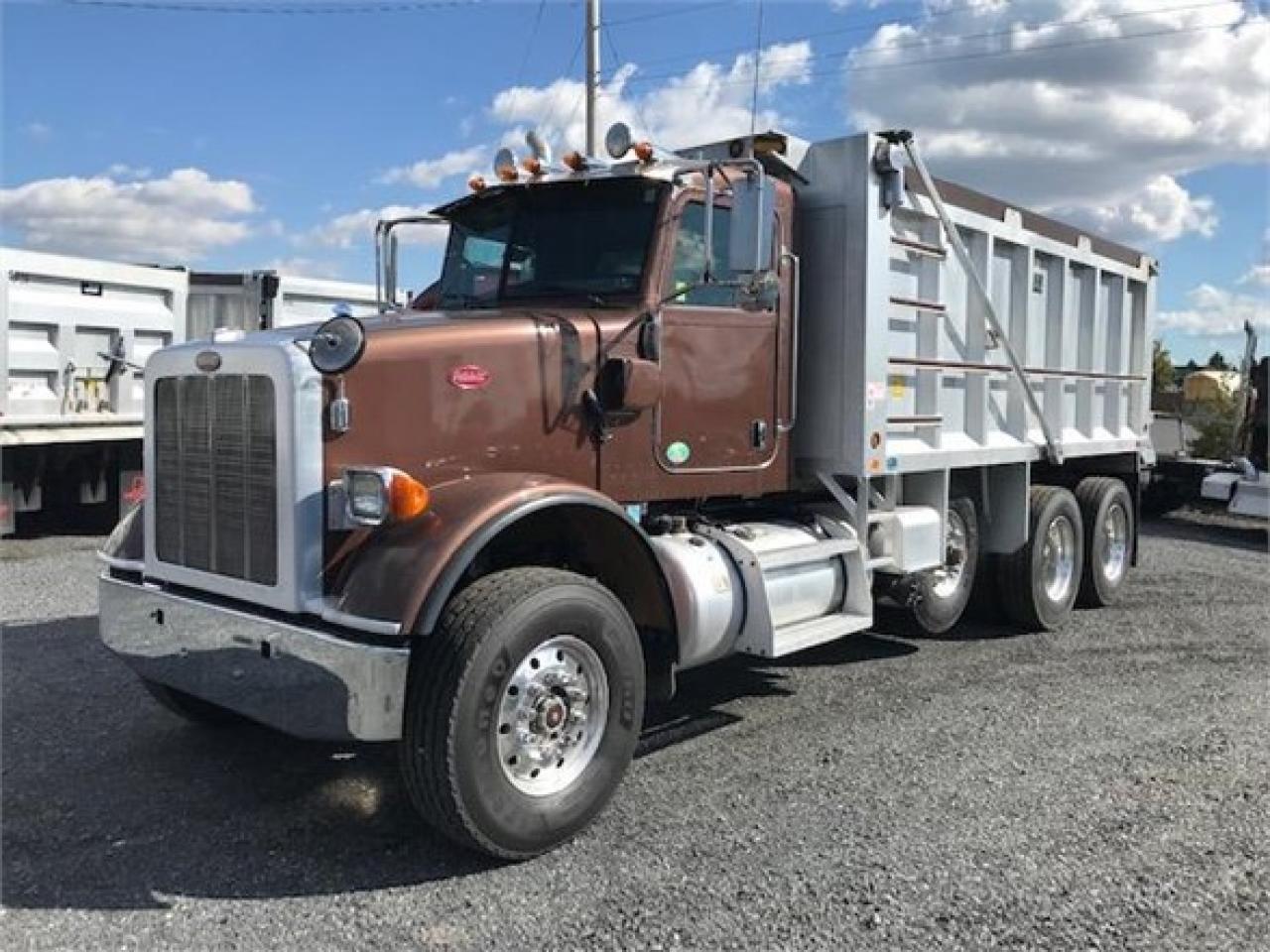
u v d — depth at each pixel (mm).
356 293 14156
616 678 4324
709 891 3818
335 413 4082
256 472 4160
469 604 3979
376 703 3795
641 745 5367
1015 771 5035
